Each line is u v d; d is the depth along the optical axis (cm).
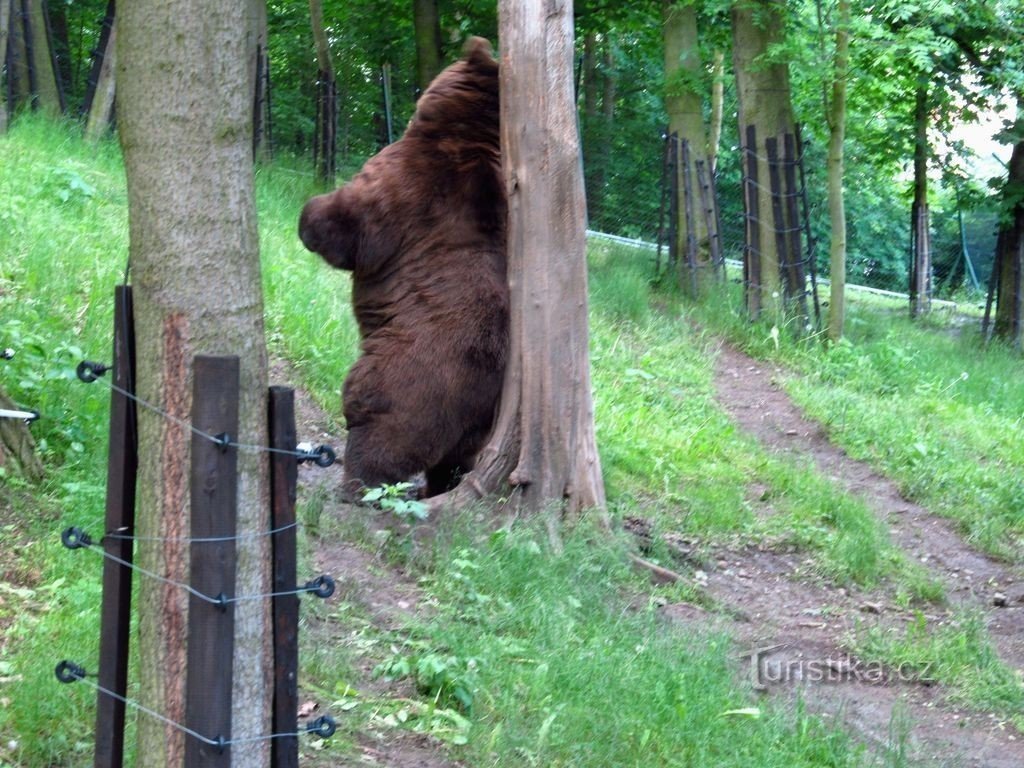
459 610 643
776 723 575
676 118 1714
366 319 783
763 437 1207
